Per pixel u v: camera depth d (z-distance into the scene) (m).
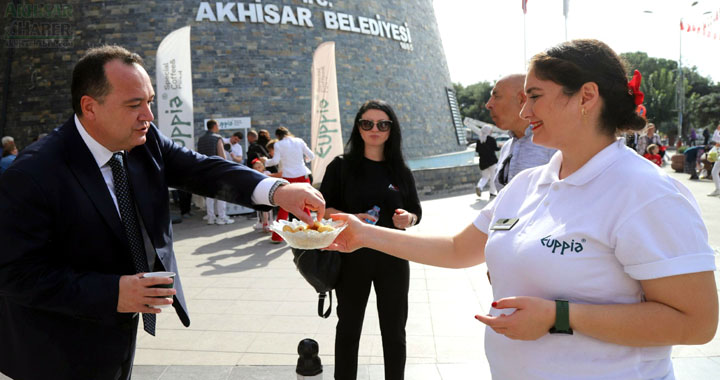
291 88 18.84
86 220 1.91
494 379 1.68
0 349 2.02
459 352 3.94
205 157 2.41
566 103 1.49
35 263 1.80
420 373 3.60
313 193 2.16
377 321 4.64
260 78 18.38
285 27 18.89
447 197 14.08
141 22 17.28
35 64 17.58
